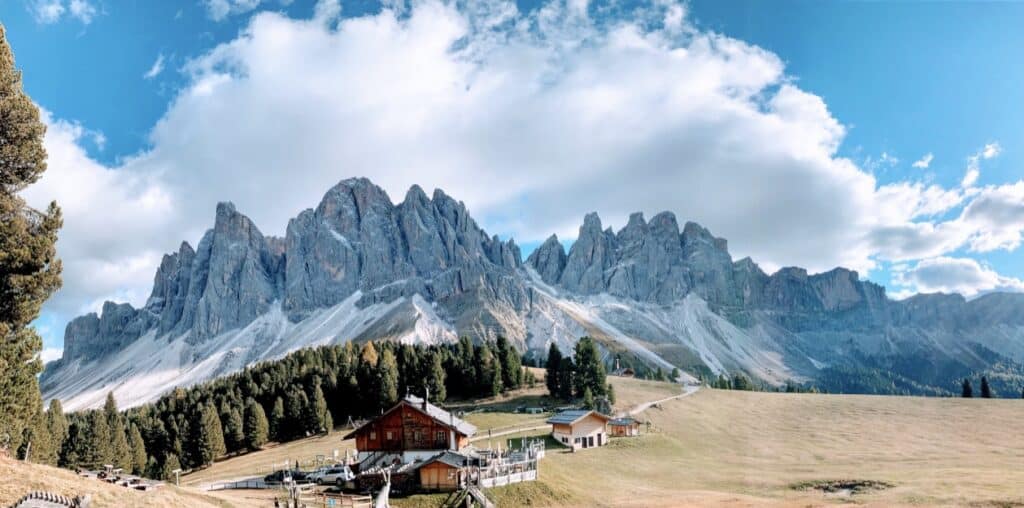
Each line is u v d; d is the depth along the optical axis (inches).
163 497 1722.4
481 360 6195.9
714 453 3976.4
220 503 1955.0
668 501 2506.2
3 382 1734.7
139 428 5315.0
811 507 2303.2
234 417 5014.8
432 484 2591.0
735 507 2365.9
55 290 1877.5
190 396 6284.5
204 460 4616.1
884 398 6087.6
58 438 4343.0
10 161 1787.6
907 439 4335.6
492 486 2534.5
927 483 2623.0
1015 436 4301.2
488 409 5472.4
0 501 1341.0
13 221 1775.3
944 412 5241.1
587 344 5905.5
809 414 5482.3
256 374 6776.6
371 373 5787.4
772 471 3299.7
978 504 2161.7
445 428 2997.0
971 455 3673.7
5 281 1752.0
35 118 1822.1
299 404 5398.6
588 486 2827.3
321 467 3348.9
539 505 2471.7
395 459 2871.6
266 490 2807.6
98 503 1476.4
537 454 3189.0
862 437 4463.6
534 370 7741.1
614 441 4099.4
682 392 6633.9
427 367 5871.1
